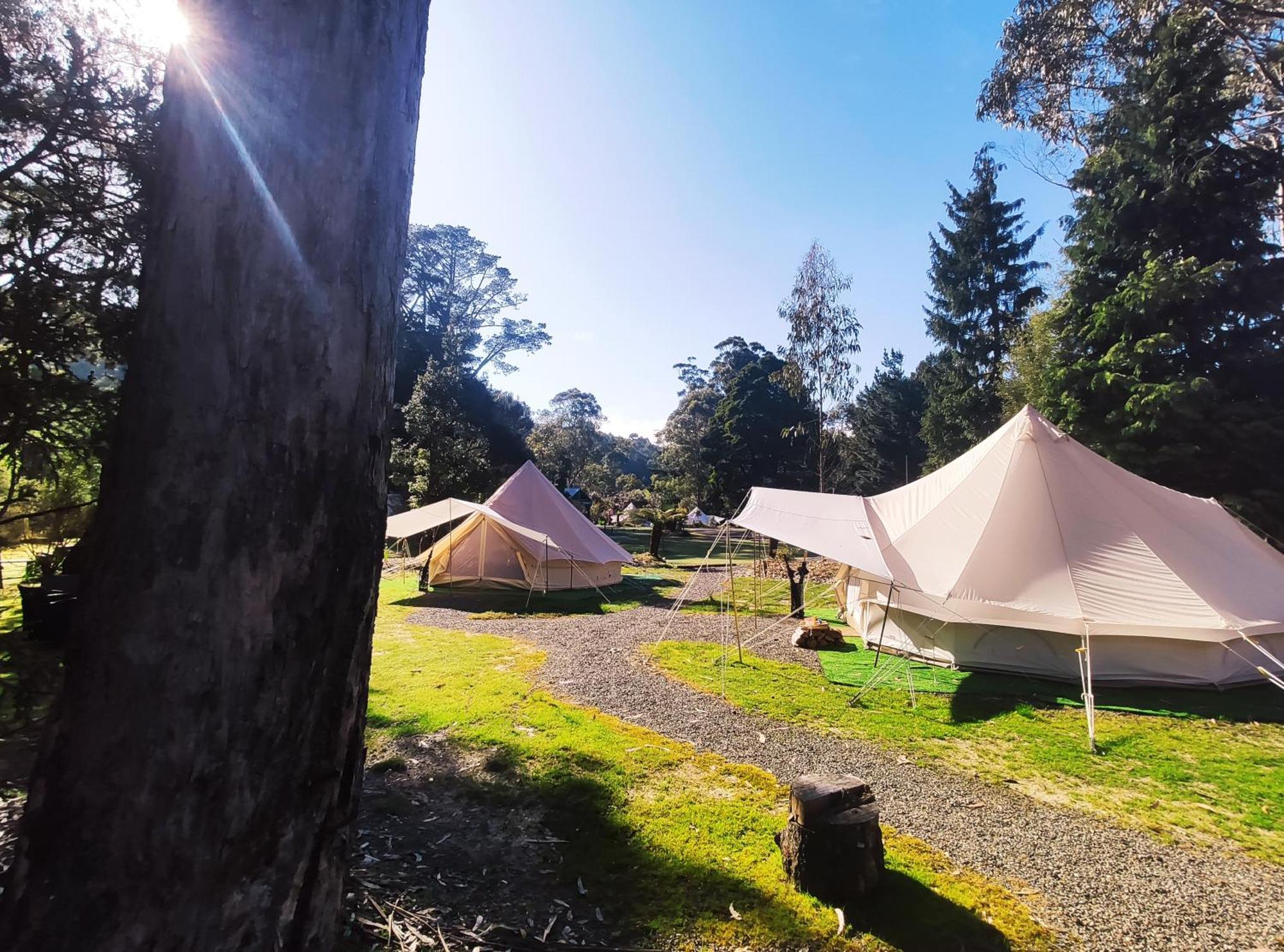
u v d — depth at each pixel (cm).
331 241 133
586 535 1262
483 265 3591
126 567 117
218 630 117
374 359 142
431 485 1992
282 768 121
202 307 123
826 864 255
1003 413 2216
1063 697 553
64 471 375
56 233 329
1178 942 238
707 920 243
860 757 417
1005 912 253
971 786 378
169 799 112
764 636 802
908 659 683
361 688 137
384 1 147
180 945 110
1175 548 624
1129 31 1312
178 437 120
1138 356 1094
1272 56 1223
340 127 136
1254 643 557
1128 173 1200
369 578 138
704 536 3138
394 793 347
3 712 292
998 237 2555
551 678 590
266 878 118
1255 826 334
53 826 112
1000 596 610
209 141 127
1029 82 1523
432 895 253
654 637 788
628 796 348
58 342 327
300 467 126
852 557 571
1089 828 328
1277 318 1073
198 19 130
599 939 230
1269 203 1130
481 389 2845
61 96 317
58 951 106
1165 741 454
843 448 3156
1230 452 1036
